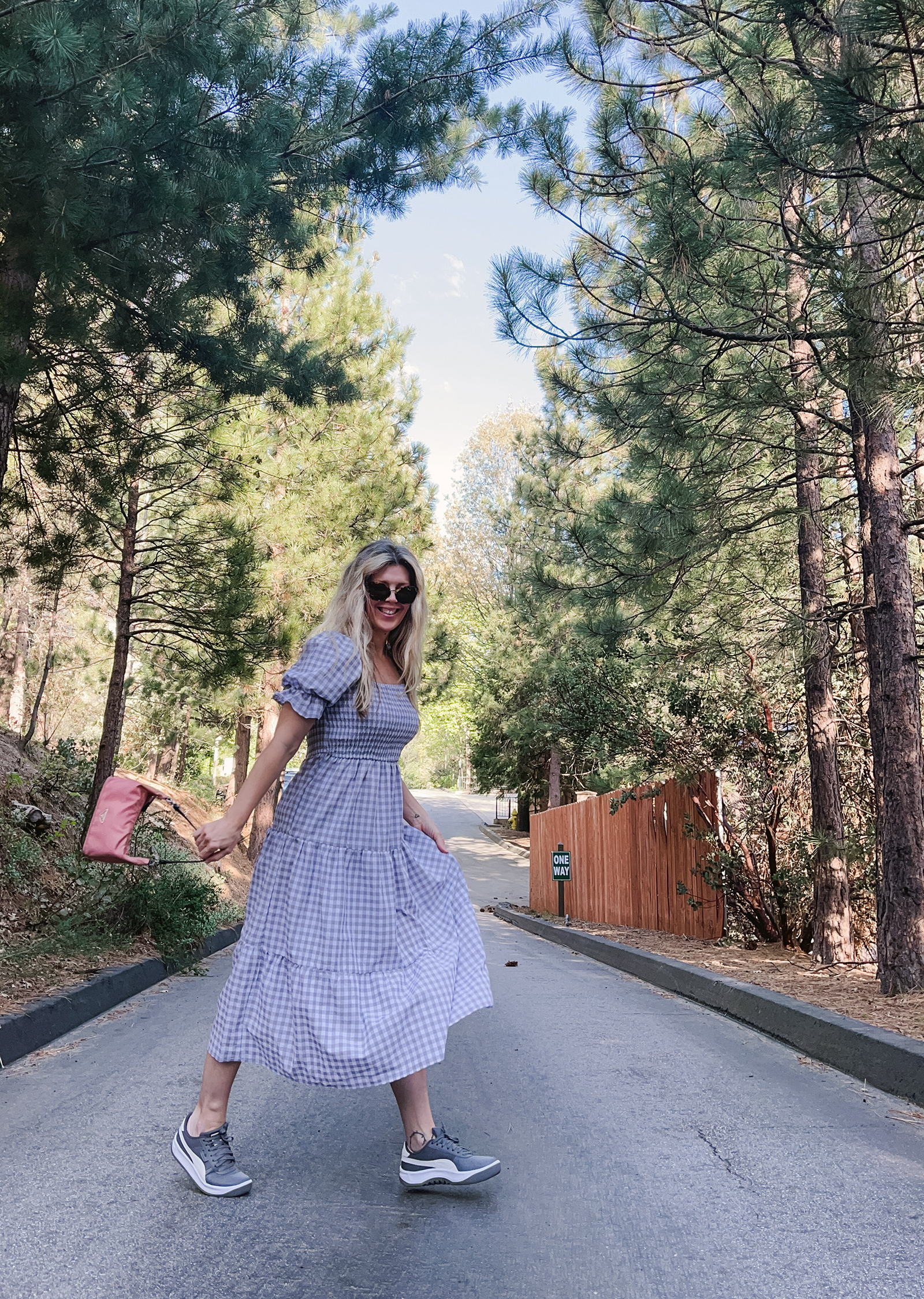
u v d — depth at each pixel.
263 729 20.47
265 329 9.24
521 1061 5.27
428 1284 2.54
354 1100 4.28
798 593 11.59
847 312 5.96
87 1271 2.54
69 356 8.23
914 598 8.22
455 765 84.69
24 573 14.24
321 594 17.16
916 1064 4.76
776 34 6.71
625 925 15.71
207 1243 2.74
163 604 11.98
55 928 8.14
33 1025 5.40
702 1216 3.04
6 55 5.26
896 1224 2.99
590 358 8.63
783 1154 3.69
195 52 6.21
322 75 7.78
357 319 18.45
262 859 3.21
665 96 8.35
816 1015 6.02
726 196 7.26
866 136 5.49
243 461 11.96
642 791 14.18
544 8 7.80
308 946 3.08
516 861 34.62
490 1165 3.14
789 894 11.30
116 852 2.95
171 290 7.77
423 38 7.86
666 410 8.20
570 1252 2.76
